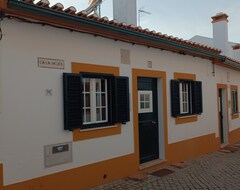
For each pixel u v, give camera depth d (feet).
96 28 20.39
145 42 25.12
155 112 28.48
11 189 16.65
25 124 17.43
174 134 29.58
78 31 20.45
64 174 19.38
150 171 26.09
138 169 25.03
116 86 22.93
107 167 22.31
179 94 30.27
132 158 24.50
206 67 36.14
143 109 27.14
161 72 28.17
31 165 17.65
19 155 17.08
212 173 25.98
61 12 17.74
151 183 22.56
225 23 46.62
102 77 22.63
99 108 22.50
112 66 23.08
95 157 21.45
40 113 18.20
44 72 18.48
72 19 18.45
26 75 17.56
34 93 17.93
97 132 21.66
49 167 18.57
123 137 23.80
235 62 41.73
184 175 25.12
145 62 26.35
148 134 27.63
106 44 22.68
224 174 25.71
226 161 31.27
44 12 16.90
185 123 31.37
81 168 20.44
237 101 48.01
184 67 31.65
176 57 30.42
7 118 16.61
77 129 20.25
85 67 20.95
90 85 21.93
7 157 16.55
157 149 28.55
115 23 21.48
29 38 17.75
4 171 16.38
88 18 19.48
